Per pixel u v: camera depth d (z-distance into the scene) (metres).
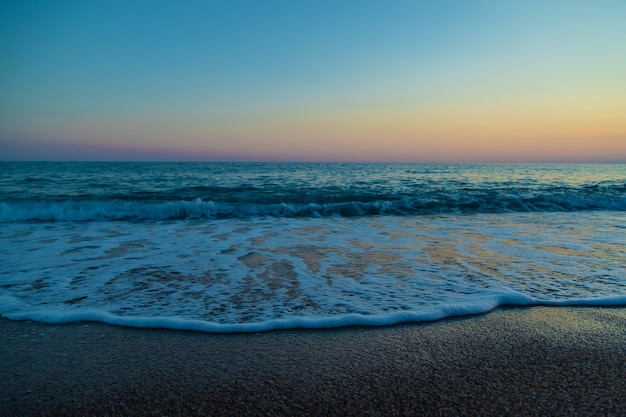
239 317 3.11
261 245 5.95
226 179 22.67
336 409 1.97
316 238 6.55
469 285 3.92
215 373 2.31
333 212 9.91
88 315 3.13
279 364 2.42
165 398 2.06
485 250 5.58
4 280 4.07
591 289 3.81
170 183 18.89
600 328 2.96
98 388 2.15
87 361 2.45
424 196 12.46
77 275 4.27
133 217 9.05
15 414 1.93
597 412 1.95
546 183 19.19
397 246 5.89
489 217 9.30
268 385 2.18
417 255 5.29
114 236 6.68
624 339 2.79
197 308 3.31
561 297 3.59
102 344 2.68
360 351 2.59
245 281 4.09
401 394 2.10
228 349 2.62
